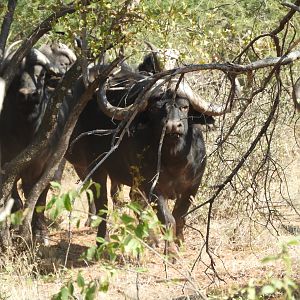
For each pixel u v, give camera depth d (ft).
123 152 104.22
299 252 97.30
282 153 127.24
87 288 56.08
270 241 105.09
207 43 84.43
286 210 121.90
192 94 98.99
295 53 71.20
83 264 99.55
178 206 104.83
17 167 96.63
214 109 100.17
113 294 83.66
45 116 96.53
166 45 87.56
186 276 66.69
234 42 98.63
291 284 52.11
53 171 97.55
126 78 104.73
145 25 84.28
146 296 82.84
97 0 83.66
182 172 100.94
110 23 87.30
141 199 99.30
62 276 83.51
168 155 98.99
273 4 108.58
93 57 93.04
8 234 95.45
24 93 107.34
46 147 103.19
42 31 95.66
